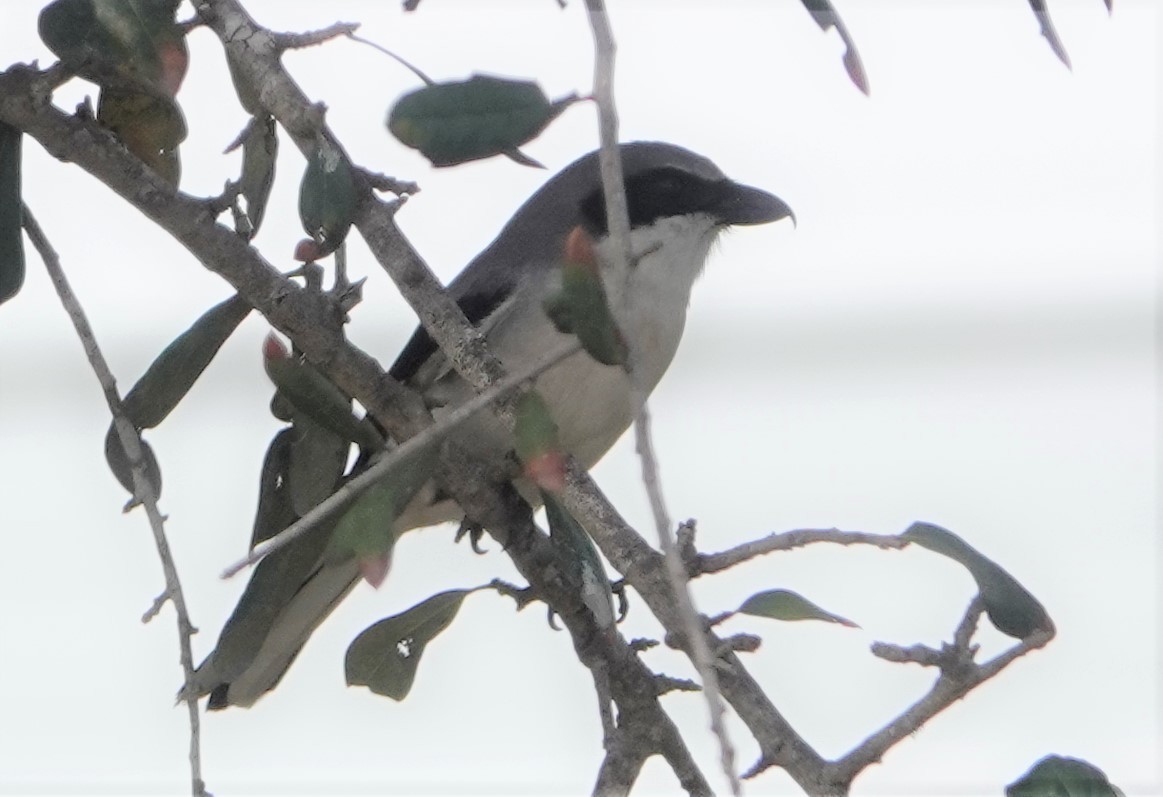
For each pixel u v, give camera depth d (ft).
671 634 16.51
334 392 18.69
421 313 17.89
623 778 19.54
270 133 19.95
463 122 14.87
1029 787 15.65
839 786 15.93
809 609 16.52
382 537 15.55
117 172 18.16
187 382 19.62
